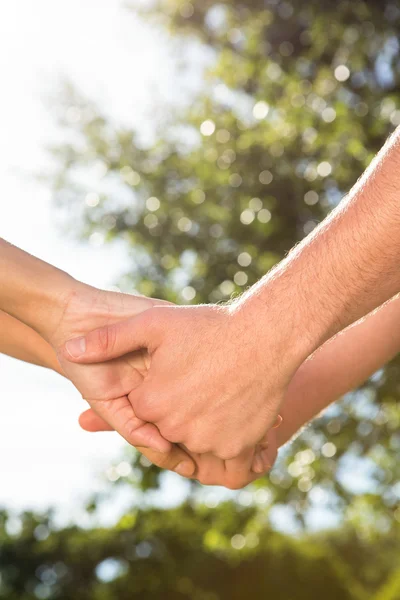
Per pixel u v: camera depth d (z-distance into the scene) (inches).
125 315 66.2
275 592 618.5
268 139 238.7
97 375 65.1
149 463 239.5
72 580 609.6
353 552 687.1
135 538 578.6
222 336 58.9
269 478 249.0
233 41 265.9
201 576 609.0
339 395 74.8
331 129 231.1
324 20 239.3
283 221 235.5
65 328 66.2
